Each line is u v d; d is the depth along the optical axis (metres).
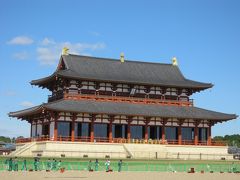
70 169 87.56
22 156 97.88
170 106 120.75
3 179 69.38
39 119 118.12
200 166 99.00
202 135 118.88
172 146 113.50
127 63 128.25
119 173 81.62
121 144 109.44
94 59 124.75
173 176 81.94
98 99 114.94
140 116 111.38
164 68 131.00
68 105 108.50
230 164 101.69
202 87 122.94
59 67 124.00
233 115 119.06
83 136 108.62
